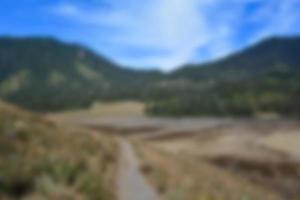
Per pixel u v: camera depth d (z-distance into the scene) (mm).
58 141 16703
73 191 9117
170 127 140125
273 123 143125
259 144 83250
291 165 58406
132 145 43969
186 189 15891
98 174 12945
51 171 9836
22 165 9016
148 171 19469
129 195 12297
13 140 11742
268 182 48719
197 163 44625
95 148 21609
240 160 64062
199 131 122438
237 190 27031
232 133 112375
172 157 40688
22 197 7500
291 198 41188
